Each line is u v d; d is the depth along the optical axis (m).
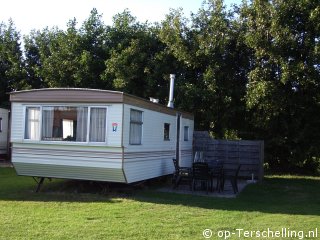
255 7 17.09
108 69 20.12
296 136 17.84
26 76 24.16
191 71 19.89
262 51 16.78
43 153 10.91
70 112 10.69
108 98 10.33
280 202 10.63
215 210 9.03
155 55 20.30
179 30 19.19
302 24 16.78
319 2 16.33
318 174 18.16
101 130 10.44
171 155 14.09
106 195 10.77
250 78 17.22
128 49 20.17
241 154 15.94
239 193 12.06
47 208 8.78
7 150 21.52
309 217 8.45
